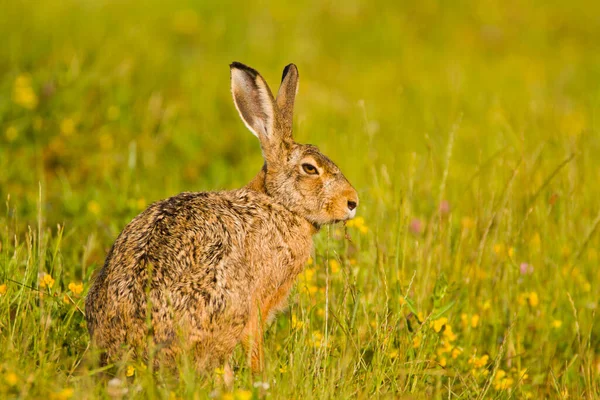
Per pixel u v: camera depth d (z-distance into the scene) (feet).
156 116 50.37
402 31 81.56
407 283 33.27
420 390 28.04
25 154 44.52
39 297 27.73
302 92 62.13
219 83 58.08
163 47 63.00
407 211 36.63
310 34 76.33
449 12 88.33
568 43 89.56
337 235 34.91
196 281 25.73
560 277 35.94
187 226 26.86
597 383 31.35
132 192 40.88
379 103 64.28
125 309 24.82
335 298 32.17
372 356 29.32
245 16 74.28
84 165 44.91
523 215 38.14
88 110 49.34
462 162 52.03
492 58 81.97
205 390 24.47
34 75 50.06
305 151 31.81
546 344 34.01
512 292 34.96
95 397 23.06
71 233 35.37
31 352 25.59
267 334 31.12
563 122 59.88
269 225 29.71
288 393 24.89
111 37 59.57
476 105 64.44
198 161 48.39
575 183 39.75
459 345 32.76
